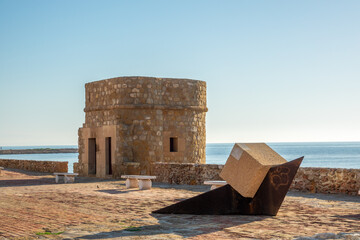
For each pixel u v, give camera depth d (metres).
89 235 7.66
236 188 9.55
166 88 23.00
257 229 7.92
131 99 22.20
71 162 77.44
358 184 13.05
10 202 12.27
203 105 24.45
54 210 10.67
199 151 24.16
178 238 7.26
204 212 9.72
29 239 7.43
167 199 12.77
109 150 23.38
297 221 8.71
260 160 9.37
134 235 7.57
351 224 8.30
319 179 13.84
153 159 22.20
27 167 29.62
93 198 13.10
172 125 23.02
